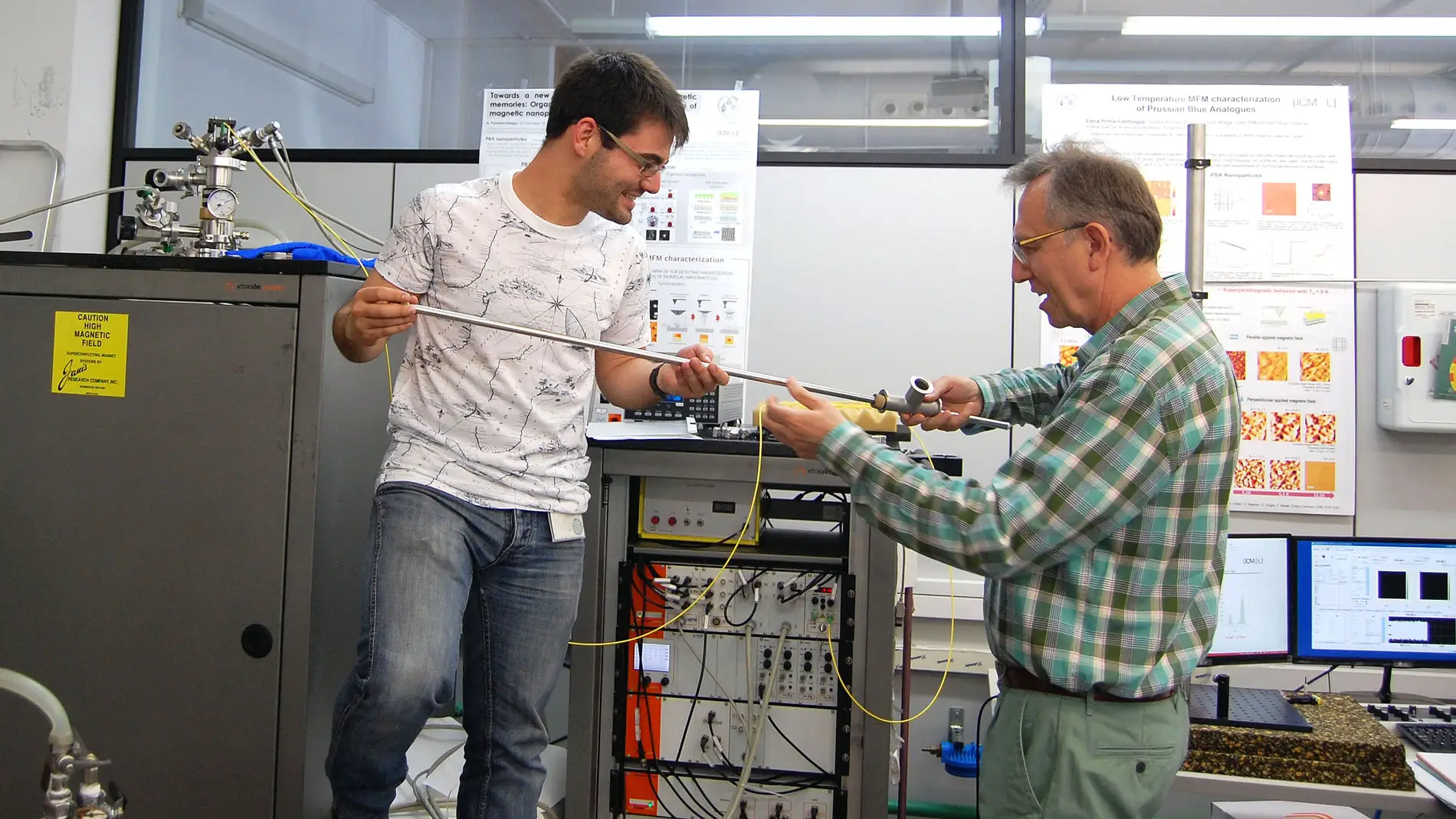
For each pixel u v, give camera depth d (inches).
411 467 56.6
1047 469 46.4
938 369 102.6
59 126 109.4
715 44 110.3
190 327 62.8
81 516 63.6
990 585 53.5
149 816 63.1
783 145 107.7
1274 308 98.5
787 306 104.3
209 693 62.5
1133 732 48.6
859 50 108.0
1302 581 80.7
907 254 103.1
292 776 61.6
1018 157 102.6
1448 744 68.9
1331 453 98.1
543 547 59.9
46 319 63.9
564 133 57.1
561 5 112.3
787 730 73.2
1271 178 98.7
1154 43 106.3
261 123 115.3
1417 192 100.2
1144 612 47.9
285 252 72.7
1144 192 50.2
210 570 62.4
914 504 48.6
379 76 113.3
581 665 72.6
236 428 62.3
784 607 73.0
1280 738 66.2
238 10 115.8
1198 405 46.5
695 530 74.6
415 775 81.7
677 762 74.4
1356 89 105.2
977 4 106.7
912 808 101.3
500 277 56.9
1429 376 93.9
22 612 64.1
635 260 63.8
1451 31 104.6
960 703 101.2
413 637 53.4
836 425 51.4
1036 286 53.8
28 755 63.9
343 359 64.7
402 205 110.4
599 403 96.0
